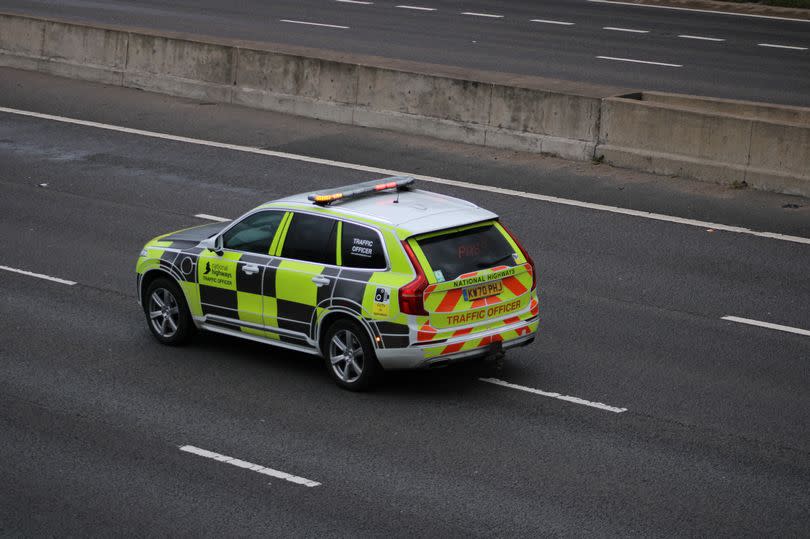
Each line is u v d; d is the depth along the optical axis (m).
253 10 88.31
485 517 22.05
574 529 21.55
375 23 83.19
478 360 30.56
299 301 28.62
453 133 54.84
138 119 59.94
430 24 83.19
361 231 27.81
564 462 24.44
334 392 28.41
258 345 31.92
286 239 29.12
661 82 63.84
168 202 46.50
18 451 25.23
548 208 44.88
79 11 86.06
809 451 24.94
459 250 27.61
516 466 24.25
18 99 63.84
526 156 52.22
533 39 77.44
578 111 51.16
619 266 38.19
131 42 65.94
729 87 62.56
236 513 22.34
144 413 27.23
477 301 27.59
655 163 48.97
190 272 30.75
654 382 28.86
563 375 29.41
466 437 25.73
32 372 29.81
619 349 31.16
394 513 22.25
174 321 31.64
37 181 49.59
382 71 56.94
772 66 68.56
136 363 30.47
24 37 70.19
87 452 25.17
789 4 90.25
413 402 27.75
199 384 29.00
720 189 46.75
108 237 42.09
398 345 27.02
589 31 80.94
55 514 22.42
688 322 33.16
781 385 28.62
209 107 61.97
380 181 30.39
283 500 22.84
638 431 26.02
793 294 35.47
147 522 22.05
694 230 42.00
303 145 54.91
